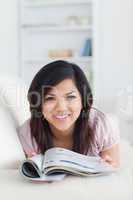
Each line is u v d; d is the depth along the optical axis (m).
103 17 3.68
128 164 1.28
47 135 1.28
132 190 0.89
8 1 3.87
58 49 3.87
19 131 1.33
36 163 0.95
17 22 3.87
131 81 3.66
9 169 1.11
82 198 0.86
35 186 0.91
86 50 3.74
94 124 1.31
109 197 0.86
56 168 0.95
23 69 3.90
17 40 3.89
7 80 1.52
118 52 3.67
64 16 3.84
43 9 3.88
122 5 3.63
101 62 3.71
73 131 1.27
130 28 3.63
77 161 0.98
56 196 0.86
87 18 3.74
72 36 3.85
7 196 0.87
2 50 3.94
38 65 3.93
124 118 3.38
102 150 1.32
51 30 3.88
